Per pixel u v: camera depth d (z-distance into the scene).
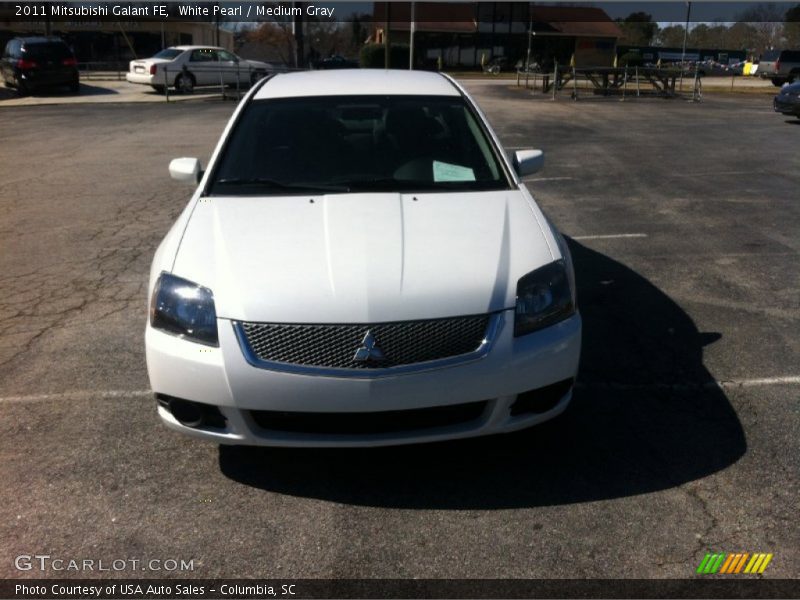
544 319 3.09
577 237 6.97
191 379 2.97
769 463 3.31
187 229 3.48
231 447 3.50
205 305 3.01
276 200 3.71
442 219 3.49
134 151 12.55
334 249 3.19
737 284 5.65
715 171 10.35
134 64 24.25
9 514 3.02
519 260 3.20
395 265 3.09
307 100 4.48
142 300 5.43
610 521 2.94
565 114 18.69
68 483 3.22
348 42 53.47
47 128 16.06
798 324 4.88
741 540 2.82
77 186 9.62
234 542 2.86
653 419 3.70
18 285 5.79
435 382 2.90
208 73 24.86
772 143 13.23
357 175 3.96
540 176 10.02
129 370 4.30
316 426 3.00
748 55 63.34
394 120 4.32
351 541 2.86
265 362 2.90
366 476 3.27
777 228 7.24
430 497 3.12
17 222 7.75
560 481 3.21
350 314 2.90
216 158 4.07
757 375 4.16
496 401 3.00
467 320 2.96
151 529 2.93
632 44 68.38
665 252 6.48
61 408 3.87
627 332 4.77
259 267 3.10
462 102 4.53
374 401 2.88
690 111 20.02
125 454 3.44
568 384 3.22
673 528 2.89
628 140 13.68
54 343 4.68
